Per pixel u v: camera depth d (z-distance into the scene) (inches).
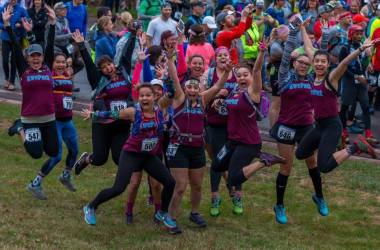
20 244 409.4
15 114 682.8
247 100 435.8
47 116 452.8
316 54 438.3
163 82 438.0
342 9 760.3
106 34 636.7
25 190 506.3
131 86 461.1
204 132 449.4
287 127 453.4
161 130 425.1
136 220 468.8
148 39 649.6
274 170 577.0
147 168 431.2
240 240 444.8
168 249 420.2
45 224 444.8
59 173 549.3
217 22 709.3
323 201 480.7
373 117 739.4
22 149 603.8
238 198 490.0
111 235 438.0
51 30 475.2
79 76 874.1
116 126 457.1
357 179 554.3
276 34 585.6
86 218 438.9
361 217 494.0
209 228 464.1
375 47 731.4
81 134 639.8
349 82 629.3
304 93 446.3
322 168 431.8
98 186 527.5
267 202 515.5
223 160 451.5
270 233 464.1
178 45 502.9
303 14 822.5
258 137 444.1
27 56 450.6
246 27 612.1
